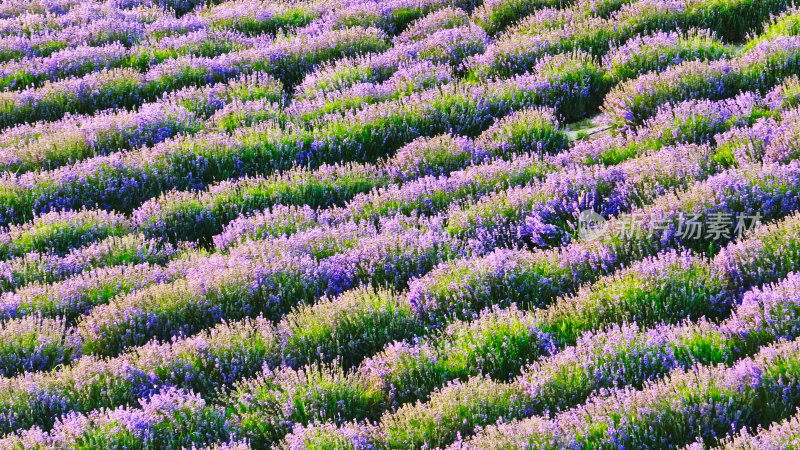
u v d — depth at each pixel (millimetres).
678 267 10070
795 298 8797
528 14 20344
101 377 9203
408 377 9039
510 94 16062
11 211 13328
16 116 16891
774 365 7957
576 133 15438
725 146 12781
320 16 22484
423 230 12070
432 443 7988
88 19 22594
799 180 11281
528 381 8617
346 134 15211
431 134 15492
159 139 15508
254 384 9023
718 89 14930
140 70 19469
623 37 18109
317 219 12938
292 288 10891
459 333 9438
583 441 7531
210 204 13320
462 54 18469
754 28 18000
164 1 24938
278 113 16281
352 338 9844
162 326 10422
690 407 7629
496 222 12055
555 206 12234
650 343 8664
